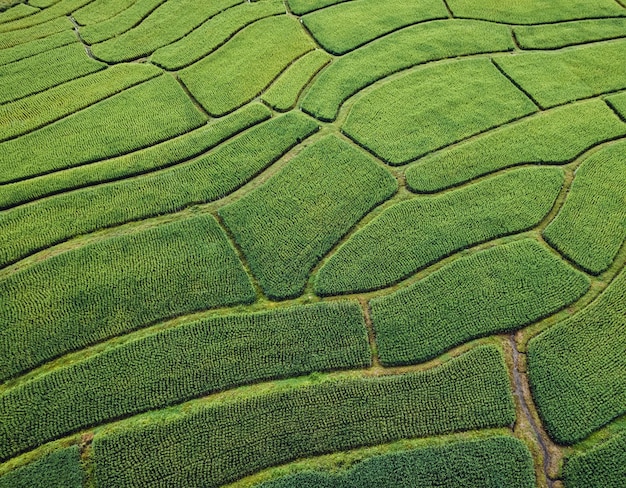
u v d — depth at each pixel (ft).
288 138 105.81
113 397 71.20
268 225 91.25
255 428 68.85
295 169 100.27
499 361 75.05
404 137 106.73
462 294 82.33
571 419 70.08
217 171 99.76
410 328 78.69
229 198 96.17
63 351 75.77
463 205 94.68
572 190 97.14
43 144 104.68
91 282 82.69
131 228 91.15
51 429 68.59
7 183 98.02
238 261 86.17
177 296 81.51
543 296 82.07
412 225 91.66
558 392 72.18
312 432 68.80
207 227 90.43
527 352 76.43
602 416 70.38
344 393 71.77
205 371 73.77
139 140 105.60
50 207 93.56
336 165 101.04
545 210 94.02
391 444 68.49
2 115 110.11
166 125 108.68
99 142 105.09
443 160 102.53
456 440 68.59
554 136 107.24
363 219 93.50
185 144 104.99
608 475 66.03
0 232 89.51
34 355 75.15
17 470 65.16
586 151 105.40
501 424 70.03
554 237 90.02
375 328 78.79
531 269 85.25
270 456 67.00
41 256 87.15
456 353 76.69
